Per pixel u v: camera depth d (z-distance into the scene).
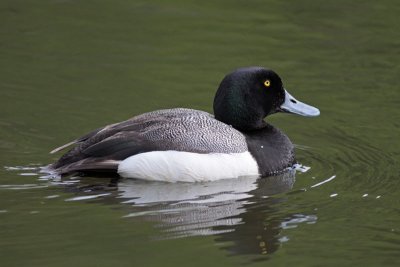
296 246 9.84
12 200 10.95
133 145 11.80
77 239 9.79
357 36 17.88
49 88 15.61
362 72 16.39
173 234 10.03
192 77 16.12
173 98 15.26
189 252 9.53
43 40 17.58
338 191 11.63
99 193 11.27
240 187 11.77
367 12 18.94
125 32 18.05
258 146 12.41
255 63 16.62
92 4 19.42
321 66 16.59
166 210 10.77
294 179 12.19
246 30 18.17
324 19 18.64
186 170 11.73
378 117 14.59
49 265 9.09
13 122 14.15
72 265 9.09
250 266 9.26
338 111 14.85
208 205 11.02
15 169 12.12
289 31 18.12
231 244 9.80
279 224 10.45
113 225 10.23
